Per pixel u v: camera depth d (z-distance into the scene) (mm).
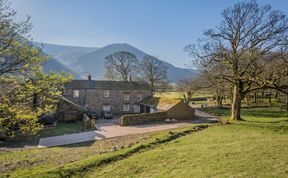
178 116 46656
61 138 30609
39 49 13703
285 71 30094
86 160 16938
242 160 14453
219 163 14273
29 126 13359
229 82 36844
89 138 30125
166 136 25188
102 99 61500
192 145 19938
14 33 12953
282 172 12094
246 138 21453
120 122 41375
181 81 68938
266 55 31062
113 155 18000
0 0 13016
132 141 25359
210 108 64188
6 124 13109
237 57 32312
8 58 13008
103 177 13984
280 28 30438
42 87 13203
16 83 13242
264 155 15164
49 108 14195
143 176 13492
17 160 19641
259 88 33500
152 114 44031
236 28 33438
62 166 15883
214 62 33969
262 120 36719
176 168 14180
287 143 18203
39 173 14500
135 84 65625
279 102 68500
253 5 32344
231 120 35656
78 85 60938
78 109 50062
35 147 26062
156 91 75000
